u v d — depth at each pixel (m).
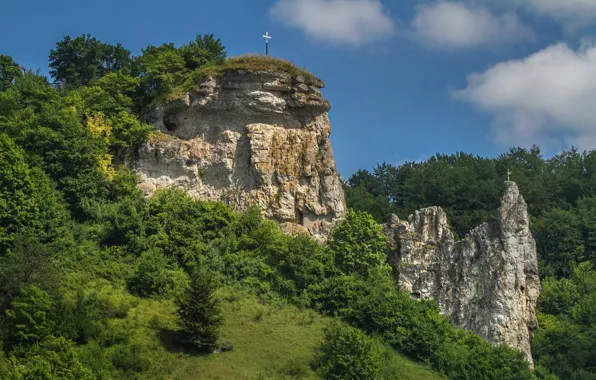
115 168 80.75
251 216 78.44
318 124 85.31
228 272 73.62
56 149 76.94
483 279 79.06
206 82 84.19
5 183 70.62
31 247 64.75
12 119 79.31
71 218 75.06
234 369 61.38
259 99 83.31
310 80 85.38
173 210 76.31
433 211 81.94
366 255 77.25
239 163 82.81
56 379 53.31
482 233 80.62
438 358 69.38
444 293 79.06
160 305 67.56
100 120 82.06
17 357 57.34
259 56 86.38
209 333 62.75
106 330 61.62
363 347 63.59
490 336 77.38
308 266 74.69
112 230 74.00
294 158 83.44
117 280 69.31
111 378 57.16
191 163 82.25
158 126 84.31
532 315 79.62
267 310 70.12
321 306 71.94
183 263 73.19
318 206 82.38
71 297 64.50
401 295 75.12
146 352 60.94
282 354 64.38
